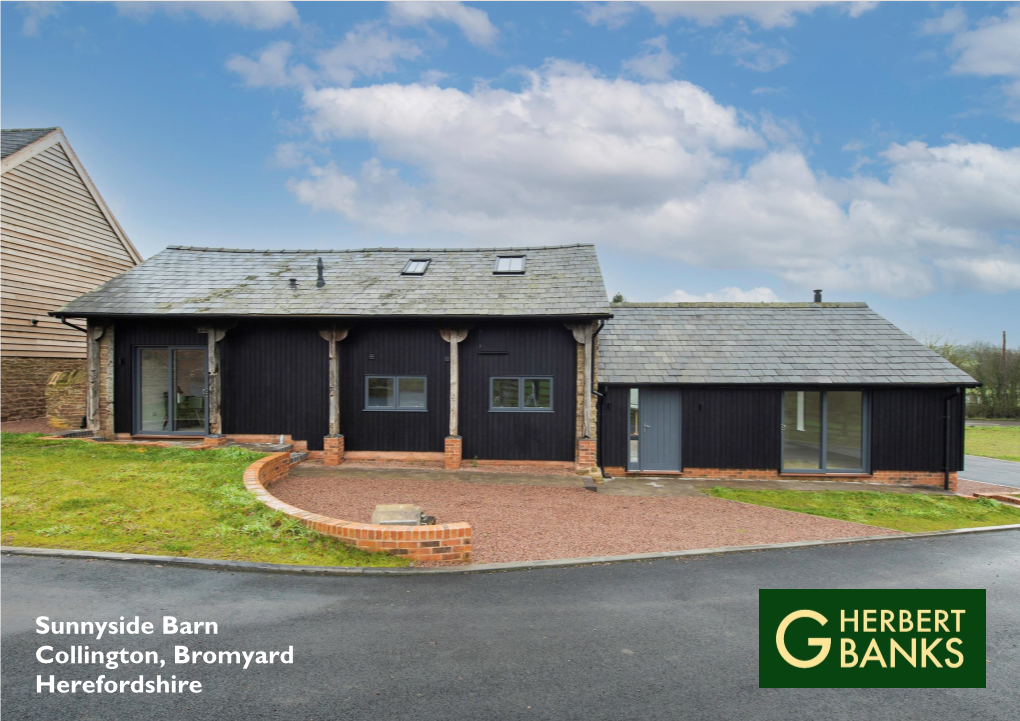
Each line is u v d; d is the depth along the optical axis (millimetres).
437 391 12070
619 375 12641
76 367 16688
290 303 11969
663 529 7895
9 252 14414
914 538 7781
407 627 4539
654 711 3525
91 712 3348
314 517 6613
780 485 11750
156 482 8117
